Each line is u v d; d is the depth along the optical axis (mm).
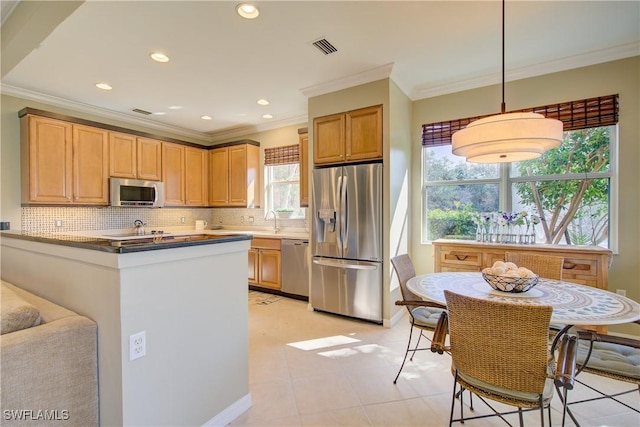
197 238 1669
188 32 2352
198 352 1576
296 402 1881
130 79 3189
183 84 3334
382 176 3102
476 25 2330
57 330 1253
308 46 2598
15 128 3381
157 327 1391
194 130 5293
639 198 2643
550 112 2992
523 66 3018
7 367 1123
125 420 1267
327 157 3447
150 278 1361
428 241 3682
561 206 3008
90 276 1398
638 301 2643
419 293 1803
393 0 2025
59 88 3396
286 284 4172
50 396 1226
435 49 2682
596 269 2488
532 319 1187
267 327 3084
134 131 4254
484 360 1322
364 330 3006
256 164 5062
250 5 2047
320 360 2402
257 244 4473
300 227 4738
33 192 3314
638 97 2646
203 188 5246
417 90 3605
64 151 3555
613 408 1802
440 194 3648
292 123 4723
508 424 1534
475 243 2996
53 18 2008
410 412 1788
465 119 3426
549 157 3059
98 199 3859
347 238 3270
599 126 2785
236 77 3172
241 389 1807
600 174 2830
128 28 2283
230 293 1758
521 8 2133
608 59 2742
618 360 1474
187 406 1519
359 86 3225
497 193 3342
